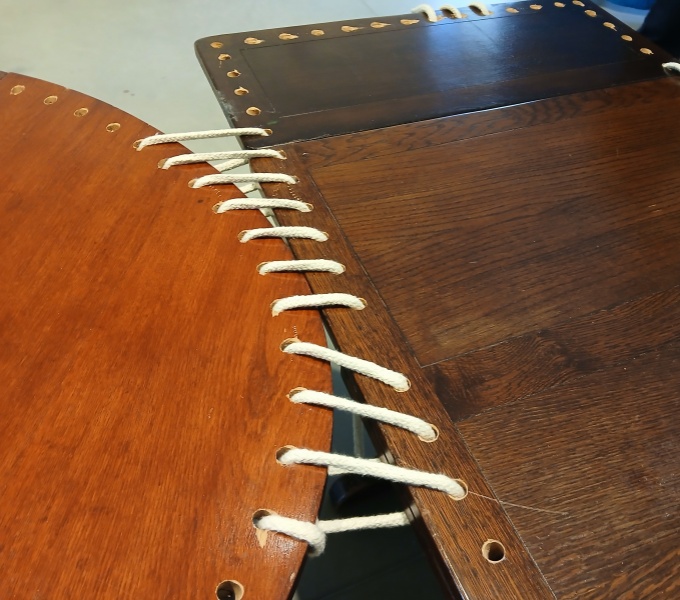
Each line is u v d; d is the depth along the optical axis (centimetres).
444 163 66
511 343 50
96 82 137
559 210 61
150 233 55
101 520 37
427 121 71
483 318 51
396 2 165
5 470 39
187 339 47
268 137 68
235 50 80
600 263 57
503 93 77
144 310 49
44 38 147
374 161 66
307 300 50
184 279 51
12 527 37
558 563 38
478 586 37
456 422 44
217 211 58
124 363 45
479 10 93
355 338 49
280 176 62
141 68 141
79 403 43
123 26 153
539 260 56
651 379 48
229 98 73
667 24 119
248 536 37
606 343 50
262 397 44
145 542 36
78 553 36
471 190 63
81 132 65
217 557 36
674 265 57
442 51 83
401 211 60
